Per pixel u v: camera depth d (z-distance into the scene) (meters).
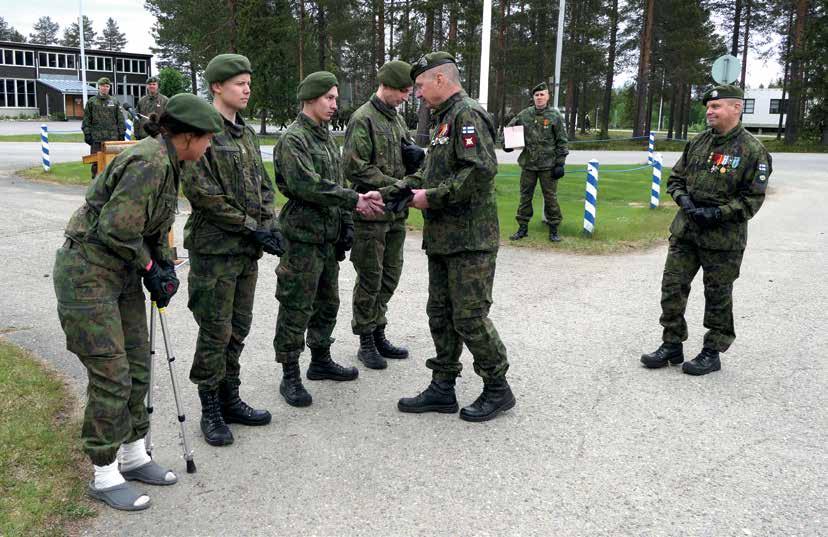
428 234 4.01
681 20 39.72
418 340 5.57
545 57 43.03
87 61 55.78
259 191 3.74
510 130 9.22
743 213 4.58
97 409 2.99
